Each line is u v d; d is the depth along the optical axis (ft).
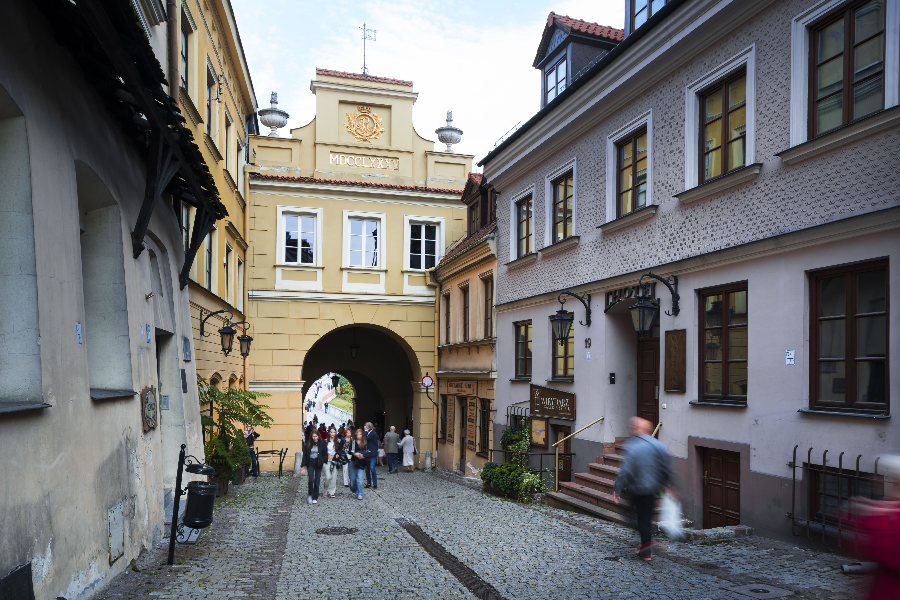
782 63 29.81
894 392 24.04
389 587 23.07
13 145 16.87
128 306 25.34
